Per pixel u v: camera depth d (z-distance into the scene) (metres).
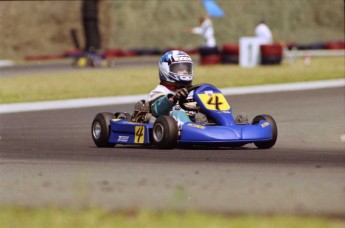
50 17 184.00
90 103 73.12
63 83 95.25
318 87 84.50
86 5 179.12
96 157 33.31
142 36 191.62
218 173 27.41
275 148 37.28
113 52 169.62
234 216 19.31
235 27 198.12
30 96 80.44
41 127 53.34
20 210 20.19
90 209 19.92
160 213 19.52
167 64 36.69
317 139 42.81
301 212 20.22
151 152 34.62
